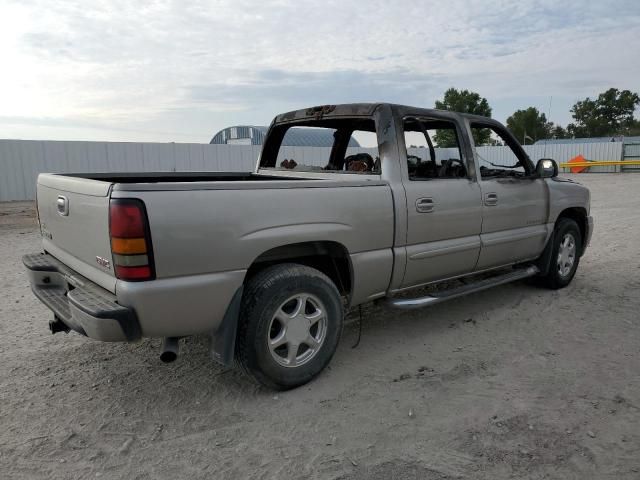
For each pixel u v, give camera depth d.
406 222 4.01
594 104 79.19
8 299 5.57
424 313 5.09
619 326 4.69
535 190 5.28
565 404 3.28
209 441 2.89
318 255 3.89
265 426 3.05
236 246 3.08
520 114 67.50
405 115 4.16
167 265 2.85
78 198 3.16
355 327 4.72
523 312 5.10
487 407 3.25
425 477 2.57
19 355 4.06
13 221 12.15
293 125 5.10
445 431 2.98
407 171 4.11
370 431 2.99
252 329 3.20
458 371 3.79
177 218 2.86
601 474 2.59
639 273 6.57
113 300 2.90
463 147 4.61
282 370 3.37
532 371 3.77
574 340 4.37
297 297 3.40
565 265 5.88
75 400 3.35
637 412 3.18
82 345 4.27
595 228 10.27
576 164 32.50
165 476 2.59
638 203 15.04
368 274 3.83
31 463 2.68
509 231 5.04
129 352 4.12
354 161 4.77
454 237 4.46
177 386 3.55
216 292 3.04
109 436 2.94
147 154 18.95
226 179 5.32
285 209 3.30
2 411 3.20
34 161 16.95
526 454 2.75
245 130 26.59
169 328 2.96
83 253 3.22
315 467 2.66
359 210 3.70
